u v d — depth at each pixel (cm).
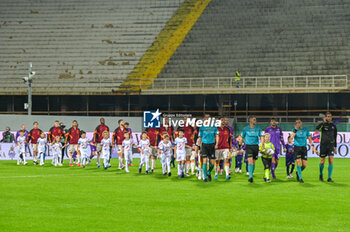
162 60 4675
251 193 1210
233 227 809
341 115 3947
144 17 5272
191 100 4241
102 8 5438
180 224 831
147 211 953
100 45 4944
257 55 4534
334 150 1500
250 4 5216
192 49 4744
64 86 4462
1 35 5134
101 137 2098
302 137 1490
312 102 4022
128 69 4625
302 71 4272
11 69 4712
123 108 4350
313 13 4928
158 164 2400
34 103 4453
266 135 1480
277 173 1830
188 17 5181
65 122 2936
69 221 853
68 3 5534
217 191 1248
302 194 1195
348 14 4831
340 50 4416
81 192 1217
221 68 4472
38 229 789
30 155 2691
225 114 4141
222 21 5041
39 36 5103
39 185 1366
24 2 5562
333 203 1055
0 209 969
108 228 799
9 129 2670
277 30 4788
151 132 1838
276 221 859
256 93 4000
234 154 1828
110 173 1786
